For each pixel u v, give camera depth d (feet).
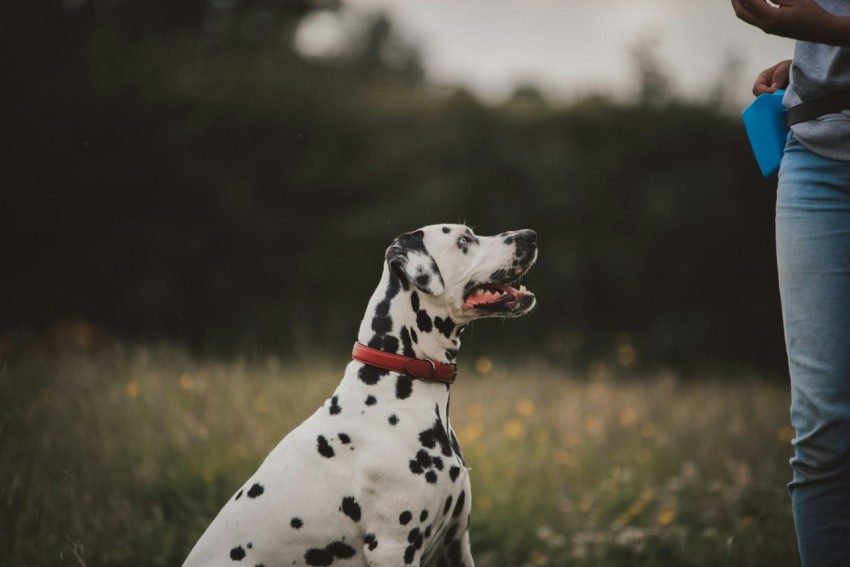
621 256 45.85
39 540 12.59
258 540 10.14
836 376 8.79
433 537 10.48
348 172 48.19
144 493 15.39
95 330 39.78
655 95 50.78
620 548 14.92
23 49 47.26
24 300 43.96
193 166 46.44
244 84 49.26
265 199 47.78
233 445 16.61
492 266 11.15
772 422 21.76
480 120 48.98
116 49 49.29
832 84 8.87
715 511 15.78
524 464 18.54
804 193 9.10
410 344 10.82
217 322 44.37
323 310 44.52
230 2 57.41
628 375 37.76
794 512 9.28
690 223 46.14
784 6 8.54
